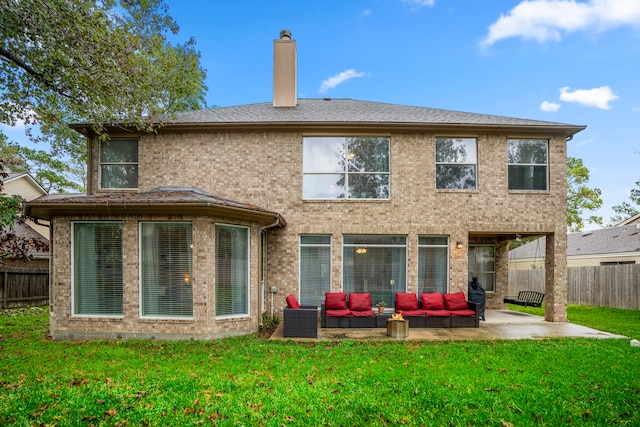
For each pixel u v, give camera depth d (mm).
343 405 4332
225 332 8414
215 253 8492
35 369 5699
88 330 8172
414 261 10859
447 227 10945
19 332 8859
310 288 10938
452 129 10945
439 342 7863
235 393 4711
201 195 8867
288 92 13633
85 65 8562
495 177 11086
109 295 8297
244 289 9141
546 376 5441
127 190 11023
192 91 16984
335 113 12367
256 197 10945
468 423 3932
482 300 10969
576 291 16781
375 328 9375
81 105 9602
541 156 11266
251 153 11039
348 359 6383
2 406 4188
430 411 4203
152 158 11031
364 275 10969
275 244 10898
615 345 7539
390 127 10867
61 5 7836
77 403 4297
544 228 10992
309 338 8180
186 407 4254
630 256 18234
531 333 8852
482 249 14109
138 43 9484
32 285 14547
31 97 9516
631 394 4727
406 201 10977
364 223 10922
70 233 8297
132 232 8273
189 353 6781
